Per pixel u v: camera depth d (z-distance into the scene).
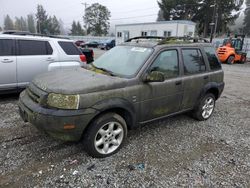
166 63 4.00
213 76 4.91
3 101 5.82
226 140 4.15
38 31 87.69
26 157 3.29
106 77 3.45
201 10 49.12
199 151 3.71
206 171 3.17
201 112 4.90
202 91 4.71
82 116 2.97
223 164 3.37
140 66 3.67
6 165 3.08
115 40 35.88
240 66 18.05
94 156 3.32
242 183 2.95
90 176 2.95
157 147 3.76
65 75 3.59
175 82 4.09
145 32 31.64
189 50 4.46
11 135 3.94
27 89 3.66
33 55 5.96
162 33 29.86
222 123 4.98
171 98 4.11
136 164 3.25
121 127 3.49
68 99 2.92
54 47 6.34
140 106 3.64
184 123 4.85
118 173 3.04
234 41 20.83
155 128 4.53
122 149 3.64
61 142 3.75
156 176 3.01
